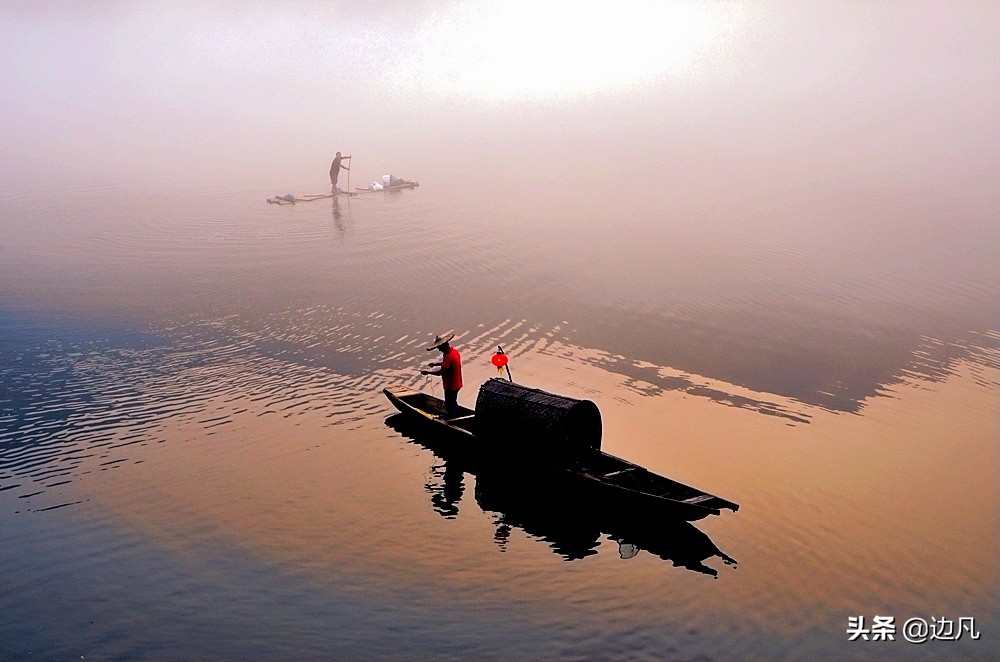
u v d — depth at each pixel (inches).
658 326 846.5
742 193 1556.3
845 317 875.4
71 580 414.6
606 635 377.7
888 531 477.1
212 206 1483.8
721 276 1026.7
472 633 376.8
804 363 746.8
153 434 593.9
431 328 838.5
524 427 541.3
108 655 356.5
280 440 588.7
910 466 557.3
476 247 1178.0
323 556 441.4
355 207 1489.9
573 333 823.1
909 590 420.8
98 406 641.0
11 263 1073.5
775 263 1085.1
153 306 898.7
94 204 1486.2
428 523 482.6
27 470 535.5
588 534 475.8
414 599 403.2
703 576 430.9
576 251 1152.2
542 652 363.9
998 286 982.4
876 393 682.2
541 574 429.7
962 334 825.5
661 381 702.5
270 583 414.3
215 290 962.1
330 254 1139.3
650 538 472.1
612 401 659.4
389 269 1061.1
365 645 366.0
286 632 374.3
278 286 981.2
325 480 532.1
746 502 507.8
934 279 1010.1
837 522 486.6
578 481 511.2
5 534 457.7
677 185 1646.2
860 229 1263.5
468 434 573.3
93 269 1051.3
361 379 706.2
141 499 499.5
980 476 544.4
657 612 397.4
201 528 467.8
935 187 1565.0
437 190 1662.2
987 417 637.3
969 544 464.8
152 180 1750.7
